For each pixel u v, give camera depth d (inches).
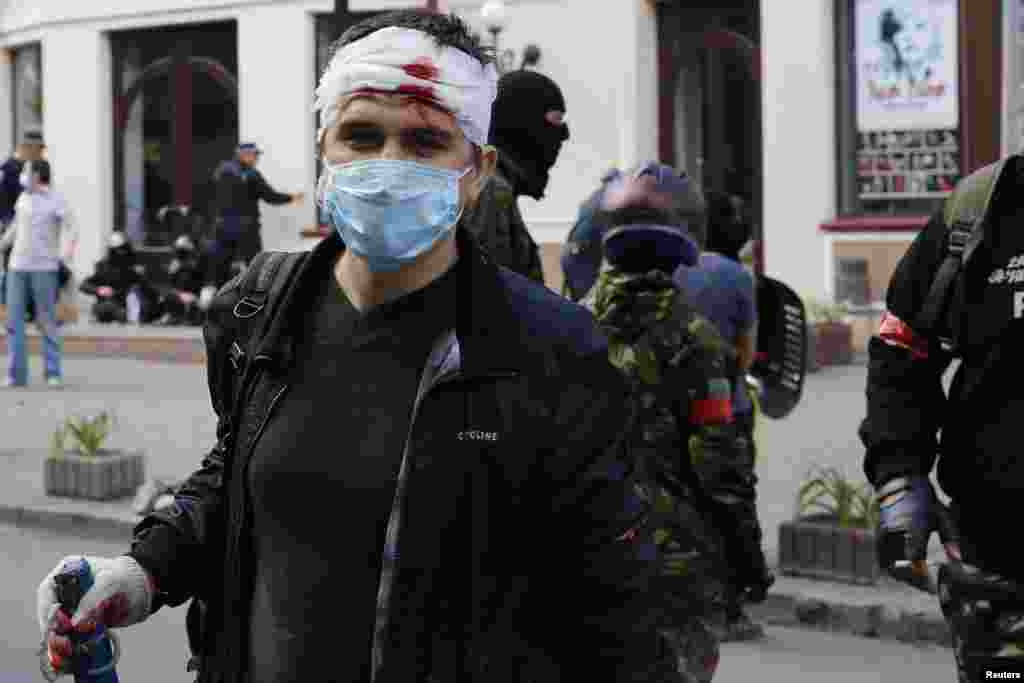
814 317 652.1
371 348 97.1
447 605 93.4
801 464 426.3
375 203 93.7
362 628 93.6
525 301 98.0
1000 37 653.3
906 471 138.0
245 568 98.0
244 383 99.3
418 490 93.4
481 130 97.8
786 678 259.3
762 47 716.7
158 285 947.3
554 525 96.3
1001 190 134.5
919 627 284.8
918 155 679.1
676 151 764.0
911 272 139.1
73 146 969.5
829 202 701.9
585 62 774.5
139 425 514.3
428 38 96.5
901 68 679.7
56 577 101.0
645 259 176.6
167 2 919.7
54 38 973.8
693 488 171.9
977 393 133.6
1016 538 132.0
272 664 95.0
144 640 277.9
